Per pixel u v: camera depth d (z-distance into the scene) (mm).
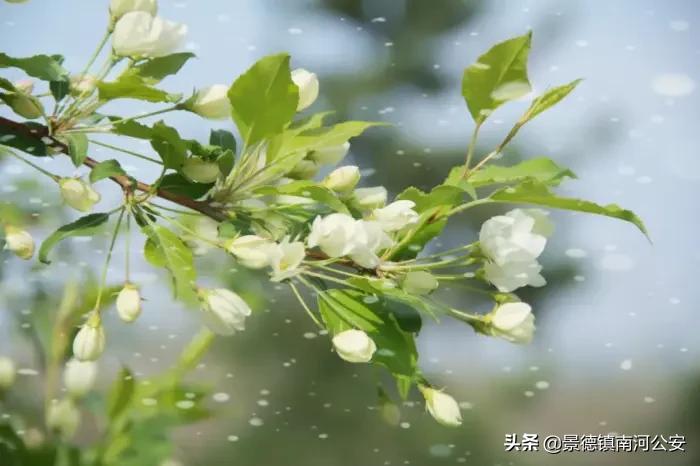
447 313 1419
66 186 1418
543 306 5312
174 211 1426
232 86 1392
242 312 1397
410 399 4535
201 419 1376
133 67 1430
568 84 1406
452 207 1425
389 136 6094
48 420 1382
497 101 1410
